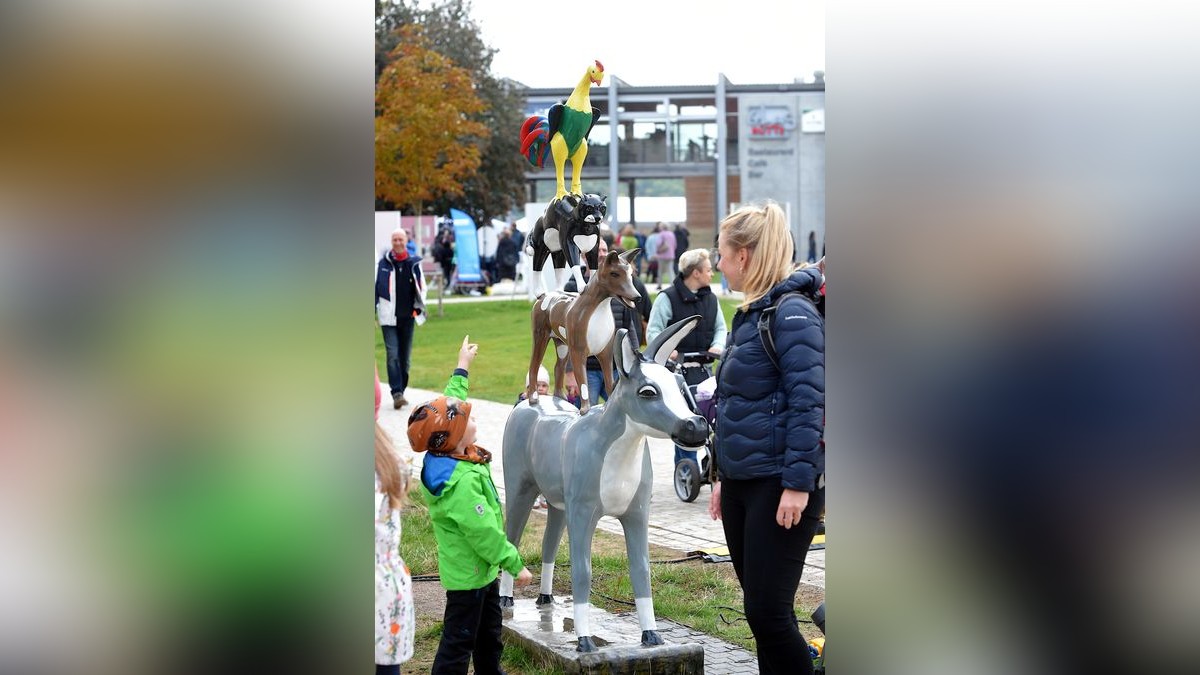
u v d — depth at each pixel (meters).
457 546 4.73
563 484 5.30
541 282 6.18
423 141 30.39
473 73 36.19
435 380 16.83
